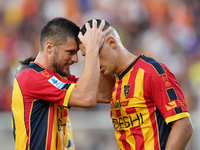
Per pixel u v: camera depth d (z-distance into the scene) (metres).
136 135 8.16
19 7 32.47
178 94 7.73
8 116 18.73
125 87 8.39
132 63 8.46
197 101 27.80
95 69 8.46
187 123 7.50
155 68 7.94
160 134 7.98
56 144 8.84
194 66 31.28
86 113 19.42
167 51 31.75
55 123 8.84
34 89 8.63
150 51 31.62
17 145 8.78
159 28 32.78
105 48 8.55
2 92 27.66
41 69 8.91
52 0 32.94
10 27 31.78
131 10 33.06
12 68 29.80
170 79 7.83
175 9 33.91
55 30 8.84
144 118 8.07
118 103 8.55
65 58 8.97
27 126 8.63
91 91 8.42
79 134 18.77
